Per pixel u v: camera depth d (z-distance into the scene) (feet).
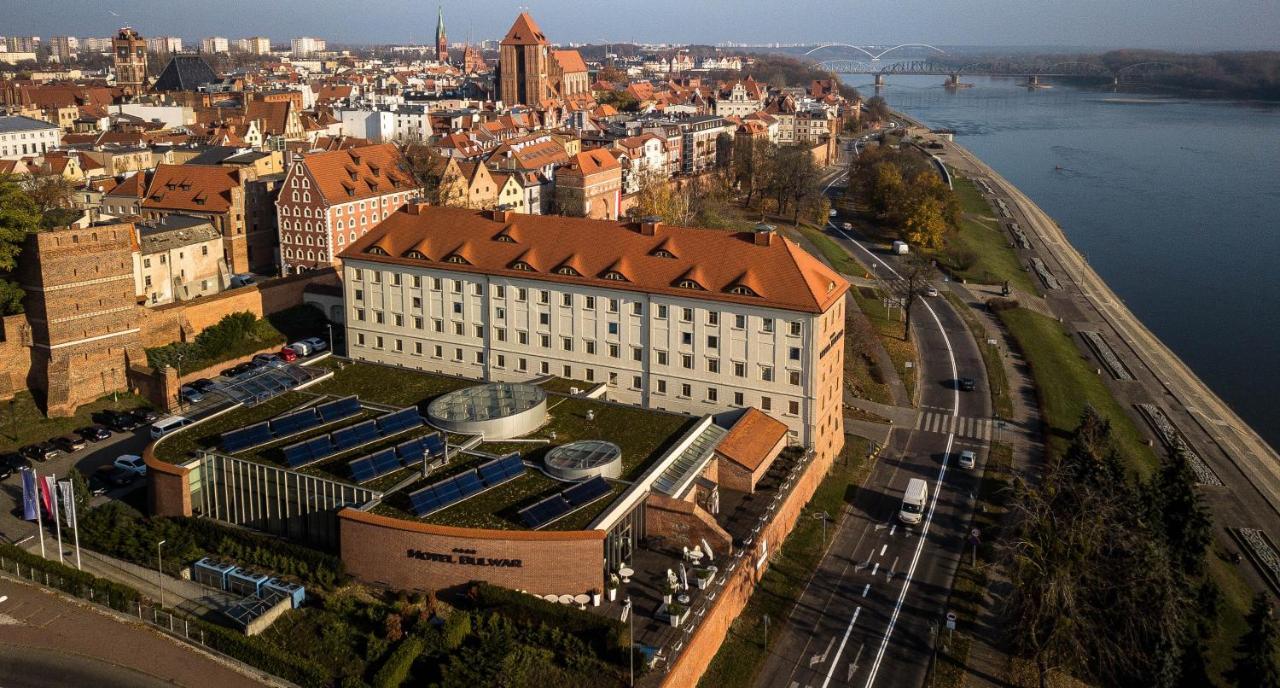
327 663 275.39
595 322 422.82
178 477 333.62
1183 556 347.56
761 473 370.73
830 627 311.47
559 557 291.58
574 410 389.60
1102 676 296.92
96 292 435.53
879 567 344.90
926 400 496.23
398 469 329.93
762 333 393.70
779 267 397.19
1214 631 318.04
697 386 411.75
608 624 272.92
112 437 415.23
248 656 275.59
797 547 355.97
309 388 404.36
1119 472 373.20
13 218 414.00
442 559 295.07
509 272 432.25
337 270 585.63
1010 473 415.85
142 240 558.97
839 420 429.79
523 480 329.11
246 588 302.86
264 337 526.16
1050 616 290.35
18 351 427.33
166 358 472.03
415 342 465.47
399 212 475.31
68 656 277.44
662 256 414.62
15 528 341.00
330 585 301.43
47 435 415.03
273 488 329.31
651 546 325.01
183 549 321.73
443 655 272.51
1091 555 305.32
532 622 280.51
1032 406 492.54
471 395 382.42
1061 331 634.02
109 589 299.38
